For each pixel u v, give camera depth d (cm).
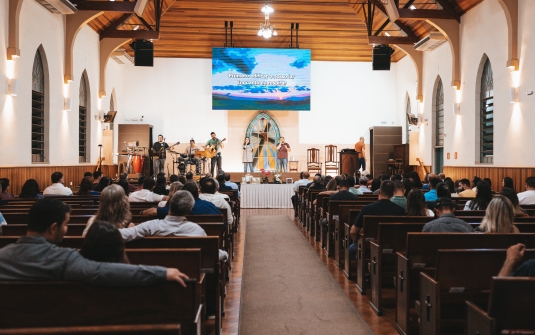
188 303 255
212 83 2053
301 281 655
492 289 264
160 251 333
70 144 1508
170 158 2148
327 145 2183
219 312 438
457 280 365
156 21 1661
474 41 1449
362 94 2205
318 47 2134
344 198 838
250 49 2059
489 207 432
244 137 2183
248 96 2064
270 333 449
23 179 1154
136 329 193
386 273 544
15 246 254
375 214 590
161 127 2153
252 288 616
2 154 1083
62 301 249
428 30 1733
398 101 2197
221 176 1158
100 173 1127
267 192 1780
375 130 2138
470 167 1462
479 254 361
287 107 2075
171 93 2158
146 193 802
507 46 1255
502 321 267
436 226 450
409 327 434
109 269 246
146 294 254
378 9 1797
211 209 571
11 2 1099
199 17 1953
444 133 1700
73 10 1315
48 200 263
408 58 2075
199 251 333
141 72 2152
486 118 1431
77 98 1564
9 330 191
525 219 554
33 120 1283
